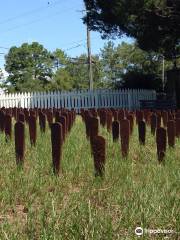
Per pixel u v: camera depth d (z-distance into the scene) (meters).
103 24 40.06
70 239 5.34
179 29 36.44
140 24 35.94
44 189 7.50
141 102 40.50
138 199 6.69
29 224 5.70
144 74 51.28
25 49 104.62
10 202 6.83
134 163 10.20
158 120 13.41
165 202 6.59
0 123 13.37
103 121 15.09
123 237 5.46
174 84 41.38
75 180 8.31
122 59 124.19
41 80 105.62
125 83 51.03
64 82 101.69
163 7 33.81
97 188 7.61
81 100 41.41
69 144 11.19
